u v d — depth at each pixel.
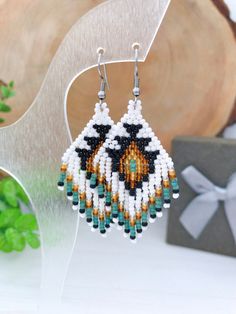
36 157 0.10
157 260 0.13
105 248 0.13
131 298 0.11
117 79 0.15
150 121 0.15
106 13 0.09
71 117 0.15
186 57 0.14
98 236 0.14
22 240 0.12
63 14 0.13
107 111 0.09
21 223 0.12
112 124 0.09
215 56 0.14
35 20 0.14
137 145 0.09
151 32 0.09
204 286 0.11
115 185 0.09
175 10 0.14
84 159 0.09
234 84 0.14
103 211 0.10
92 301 0.10
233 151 0.12
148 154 0.09
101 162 0.09
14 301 0.10
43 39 0.14
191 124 0.15
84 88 0.15
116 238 0.14
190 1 0.14
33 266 0.12
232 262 0.13
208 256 0.13
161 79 0.15
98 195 0.10
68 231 0.10
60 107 0.10
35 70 0.14
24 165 0.10
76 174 0.09
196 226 0.13
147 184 0.09
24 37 0.14
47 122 0.10
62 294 0.11
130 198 0.09
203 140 0.13
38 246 0.12
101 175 0.09
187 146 0.13
